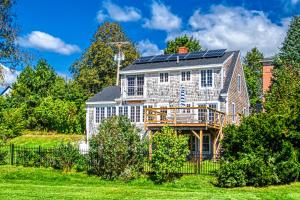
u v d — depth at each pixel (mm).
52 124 57969
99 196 18000
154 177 24594
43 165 28656
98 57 73688
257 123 23906
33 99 60781
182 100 39750
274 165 22500
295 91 26328
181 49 47094
